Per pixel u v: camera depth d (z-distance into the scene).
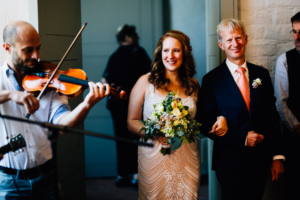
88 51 3.39
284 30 2.61
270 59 2.62
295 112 2.34
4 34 1.55
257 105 2.06
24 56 1.53
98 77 3.42
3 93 1.49
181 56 2.03
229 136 2.02
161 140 1.91
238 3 2.58
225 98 2.07
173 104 1.86
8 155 1.58
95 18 3.36
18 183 1.59
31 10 2.08
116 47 3.40
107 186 3.33
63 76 1.67
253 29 2.60
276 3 2.59
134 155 3.38
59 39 2.29
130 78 3.42
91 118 3.42
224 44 2.11
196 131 1.94
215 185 2.67
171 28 3.31
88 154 3.46
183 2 3.23
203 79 2.19
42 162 1.65
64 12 2.35
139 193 2.09
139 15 3.36
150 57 3.42
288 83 2.35
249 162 2.02
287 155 2.40
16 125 1.59
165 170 1.98
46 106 1.66
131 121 2.08
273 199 2.63
